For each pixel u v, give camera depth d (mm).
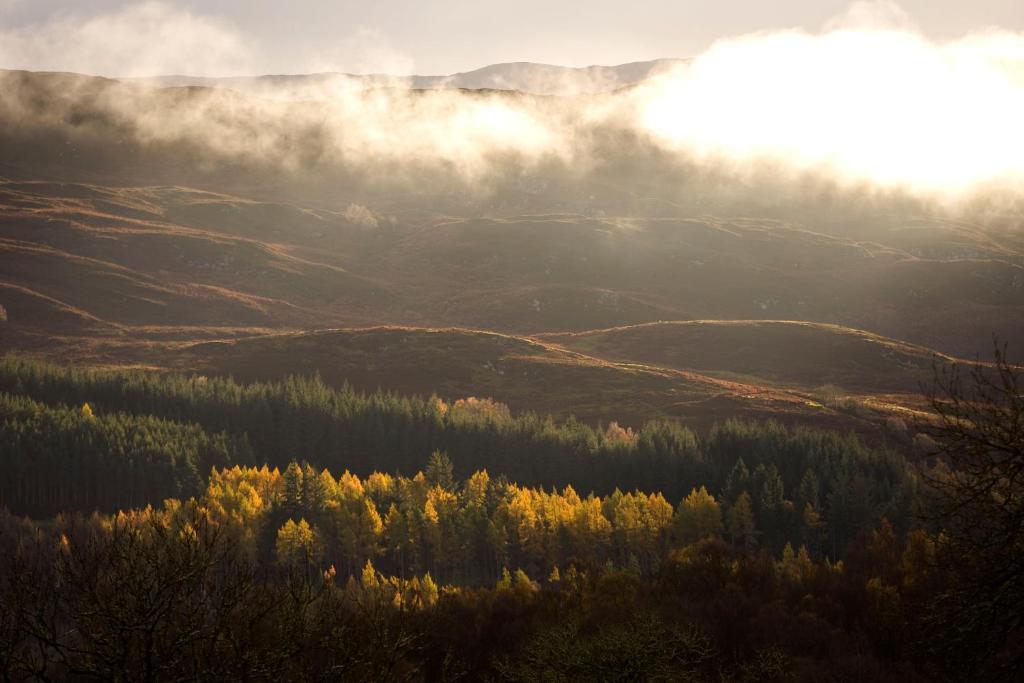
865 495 129000
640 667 44500
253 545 117812
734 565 77812
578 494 154250
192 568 24516
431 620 56688
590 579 75062
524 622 62562
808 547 131875
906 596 61688
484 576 126250
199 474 153000
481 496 133000
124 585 23531
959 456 24094
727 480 142500
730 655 59094
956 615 24109
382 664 27250
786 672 52969
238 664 23438
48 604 24578
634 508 122312
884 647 58938
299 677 25359
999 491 23547
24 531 106500
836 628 62031
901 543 94062
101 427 157125
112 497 145500
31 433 151500
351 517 121000
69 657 23438
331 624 27328
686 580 76812
